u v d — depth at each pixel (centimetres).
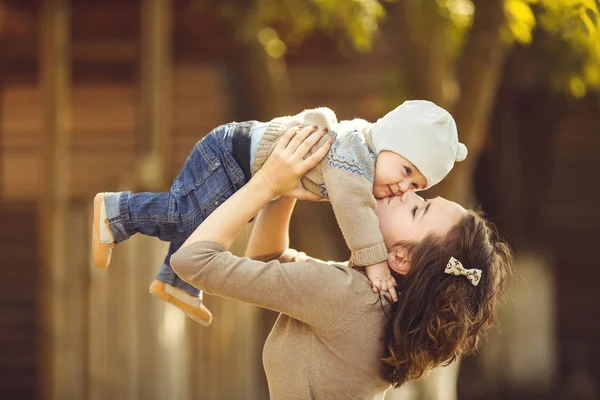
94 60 1291
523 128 1265
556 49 820
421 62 785
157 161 962
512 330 1212
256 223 401
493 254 361
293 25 927
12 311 1321
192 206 366
